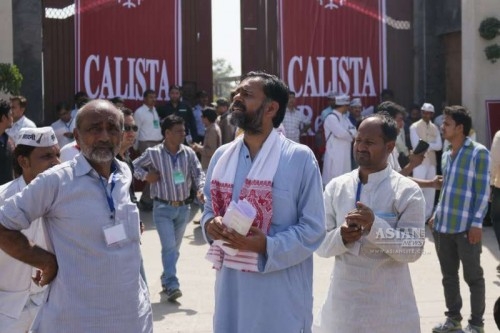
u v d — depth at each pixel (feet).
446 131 20.52
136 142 42.11
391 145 13.79
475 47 42.27
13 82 33.76
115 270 11.37
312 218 11.71
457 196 20.30
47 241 11.68
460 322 20.81
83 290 11.23
